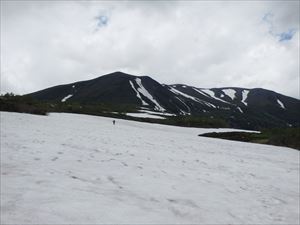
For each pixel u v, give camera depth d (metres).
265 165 18.50
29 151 12.46
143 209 6.95
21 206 6.12
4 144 13.55
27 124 27.28
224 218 7.21
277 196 10.20
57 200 6.74
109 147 17.12
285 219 7.79
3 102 50.56
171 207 7.43
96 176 9.55
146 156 15.38
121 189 8.42
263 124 189.00
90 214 6.16
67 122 39.66
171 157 16.33
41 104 70.94
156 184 9.55
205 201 8.38
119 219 6.13
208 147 27.19
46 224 5.41
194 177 11.51
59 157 11.95
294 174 16.00
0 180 7.80
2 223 5.22
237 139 52.59
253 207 8.45
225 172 13.71
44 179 8.37
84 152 13.98
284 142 45.19
